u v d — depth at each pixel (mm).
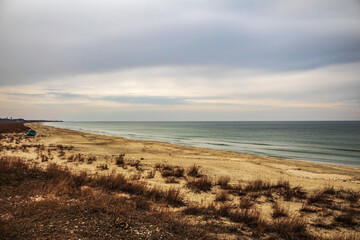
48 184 7105
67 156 17141
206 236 4387
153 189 7703
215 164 17062
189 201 7352
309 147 37031
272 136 64500
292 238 4727
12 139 28875
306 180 12844
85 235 3979
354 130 104188
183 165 16109
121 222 4555
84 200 5777
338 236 4992
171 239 4086
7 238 3664
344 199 8781
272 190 9844
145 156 20172
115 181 8227
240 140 49938
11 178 7363
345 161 24250
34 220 4402
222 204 7031
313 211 6984
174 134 69188
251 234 4797
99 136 46406
